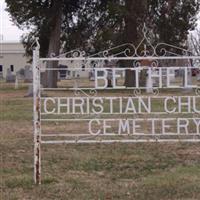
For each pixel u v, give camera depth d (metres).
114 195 8.10
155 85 9.81
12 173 9.76
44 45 48.53
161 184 8.64
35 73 8.51
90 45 46.00
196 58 9.66
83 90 10.78
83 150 12.23
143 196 8.03
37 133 8.68
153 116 16.25
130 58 9.48
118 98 9.75
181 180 8.92
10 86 54.25
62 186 8.67
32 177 9.28
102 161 10.80
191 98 10.62
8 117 20.39
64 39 47.88
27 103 28.06
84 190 8.42
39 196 8.10
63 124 17.27
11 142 13.79
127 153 11.76
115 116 15.73
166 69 9.68
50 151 12.11
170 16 43.66
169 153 11.73
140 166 10.28
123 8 40.25
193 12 44.53
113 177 9.35
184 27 44.34
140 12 40.72
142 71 10.55
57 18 45.28
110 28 42.66
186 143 13.22
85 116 13.86
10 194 8.21
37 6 45.12
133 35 40.88
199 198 7.92
